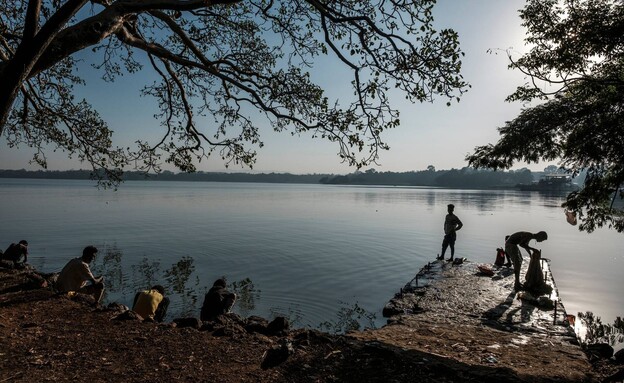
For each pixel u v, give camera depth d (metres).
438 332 8.08
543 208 78.75
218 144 10.48
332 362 5.38
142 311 8.20
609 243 35.12
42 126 10.76
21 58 4.99
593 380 5.64
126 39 7.51
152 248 24.67
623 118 8.06
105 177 10.84
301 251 25.31
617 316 13.70
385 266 21.11
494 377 5.12
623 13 8.93
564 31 9.80
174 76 9.84
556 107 8.74
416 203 93.88
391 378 4.92
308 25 9.29
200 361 5.26
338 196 131.50
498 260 16.81
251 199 100.12
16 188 144.38
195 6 6.21
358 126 8.27
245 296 14.54
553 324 8.99
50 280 11.25
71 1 5.08
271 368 5.08
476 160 9.50
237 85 9.04
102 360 5.19
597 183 8.98
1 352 5.20
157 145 10.31
